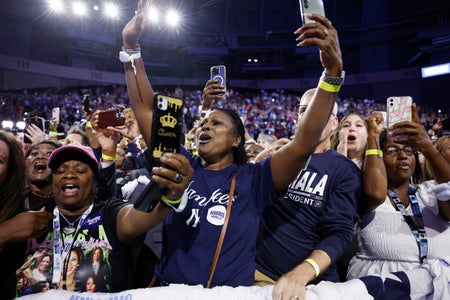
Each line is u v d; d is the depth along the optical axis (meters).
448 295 1.84
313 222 1.93
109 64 28.77
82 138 3.27
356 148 2.57
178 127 1.37
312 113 1.51
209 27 29.56
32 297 1.50
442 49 22.97
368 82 25.80
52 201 1.94
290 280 1.53
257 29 29.27
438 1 23.58
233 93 25.48
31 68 24.81
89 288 1.63
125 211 1.71
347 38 27.14
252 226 1.65
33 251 1.71
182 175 1.32
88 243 1.70
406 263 2.02
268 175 1.66
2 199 1.87
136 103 1.92
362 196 2.02
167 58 29.48
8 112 19.06
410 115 2.03
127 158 3.62
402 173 2.12
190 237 1.65
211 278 1.57
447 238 2.01
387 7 25.56
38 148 2.38
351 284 1.73
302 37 1.46
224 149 1.83
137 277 2.28
